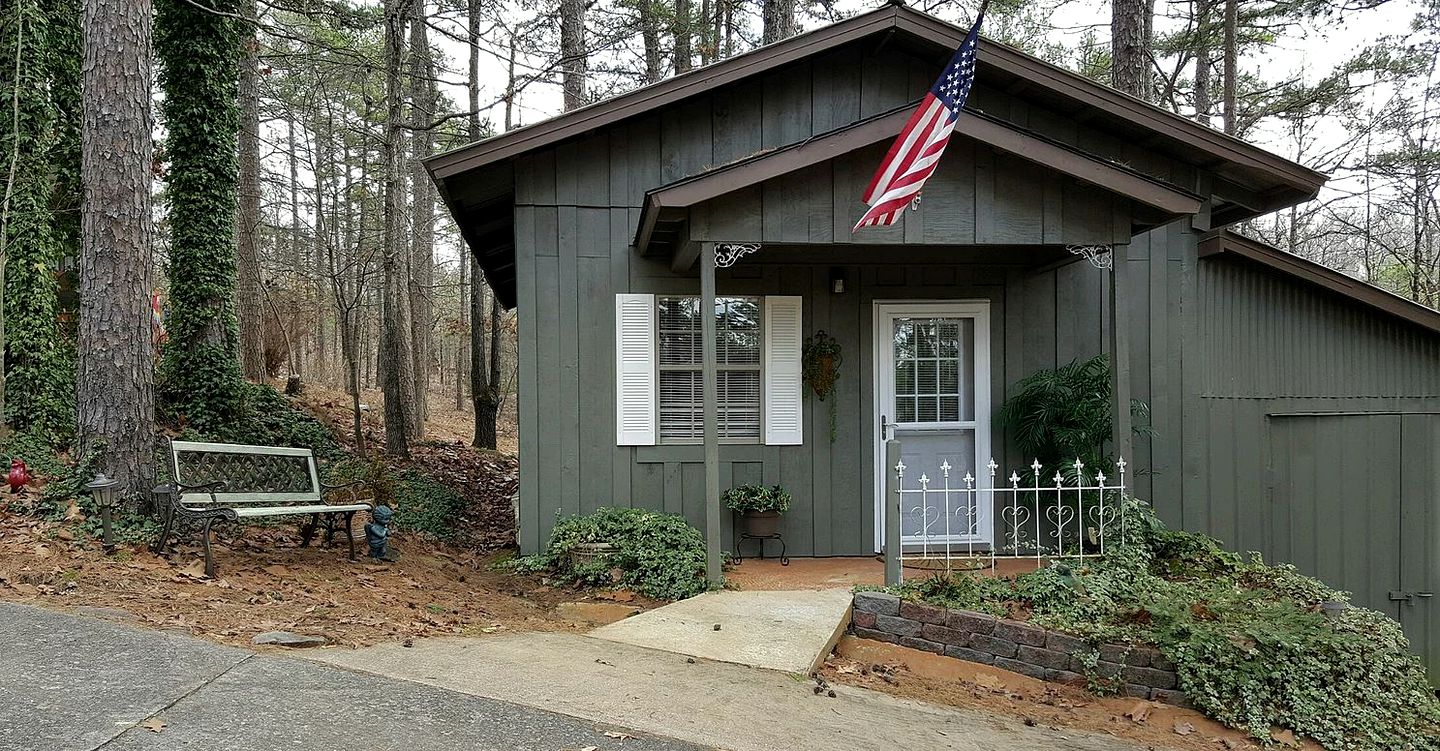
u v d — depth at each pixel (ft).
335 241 84.58
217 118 36.09
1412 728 17.28
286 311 66.90
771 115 25.36
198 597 17.01
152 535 20.79
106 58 22.06
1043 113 26.11
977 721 15.34
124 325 21.98
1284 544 26.40
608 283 24.61
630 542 22.54
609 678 14.67
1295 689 17.24
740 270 25.17
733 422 25.22
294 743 10.82
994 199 20.86
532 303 24.35
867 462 25.59
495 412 59.21
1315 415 26.71
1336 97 54.90
